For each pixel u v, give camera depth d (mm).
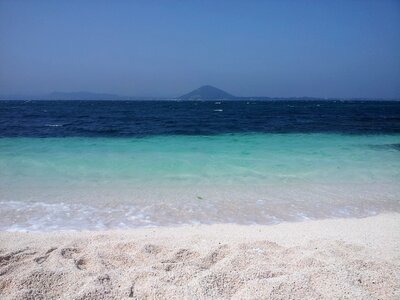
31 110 51094
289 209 6484
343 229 5426
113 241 4594
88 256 4039
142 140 15539
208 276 3426
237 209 6426
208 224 5656
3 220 5676
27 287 3256
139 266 3799
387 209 6574
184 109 61844
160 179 8438
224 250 4246
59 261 3842
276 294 3143
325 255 4086
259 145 14219
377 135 18141
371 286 3357
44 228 5375
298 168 9781
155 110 56438
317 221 5852
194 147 13500
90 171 9141
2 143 13984
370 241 4852
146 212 6184
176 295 3133
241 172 9219
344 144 14633
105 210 6250
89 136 16875
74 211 6168
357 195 7406
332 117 35875
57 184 7891
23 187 7609
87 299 3025
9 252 4160
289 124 25688
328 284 3324
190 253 4188
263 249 4332
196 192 7426
